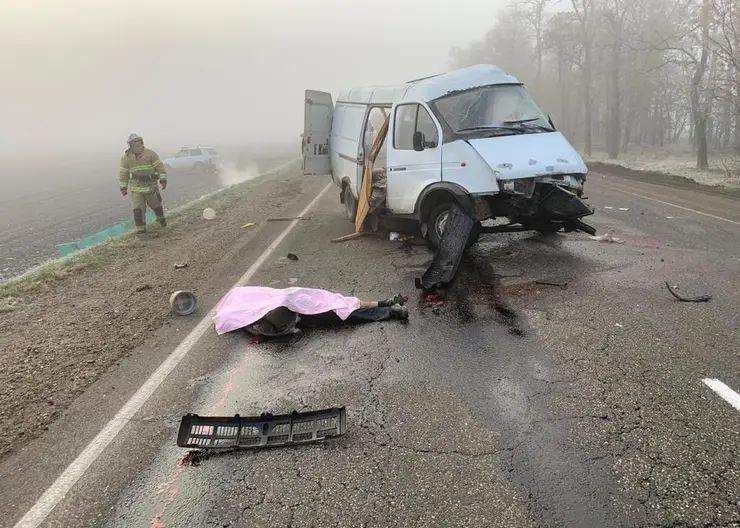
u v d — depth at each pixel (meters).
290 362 4.38
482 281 6.33
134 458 3.16
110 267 8.16
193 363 4.45
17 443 3.38
